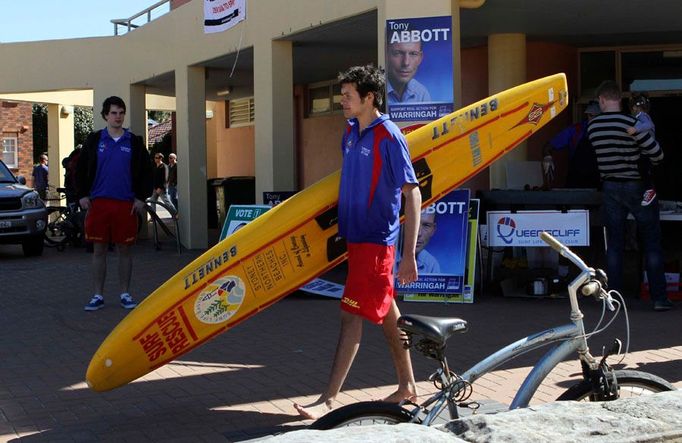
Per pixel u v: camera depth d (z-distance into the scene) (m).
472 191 14.16
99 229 9.17
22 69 19.86
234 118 23.14
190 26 15.52
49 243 16.50
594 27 12.84
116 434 5.29
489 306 9.12
